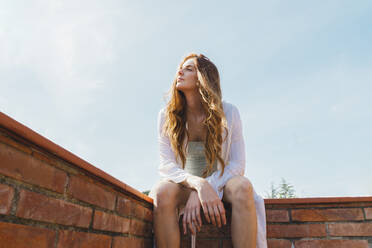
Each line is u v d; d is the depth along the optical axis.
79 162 0.91
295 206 1.74
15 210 0.68
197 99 1.87
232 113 1.80
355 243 1.66
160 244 1.38
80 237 0.92
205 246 1.66
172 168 1.62
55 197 0.82
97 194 1.03
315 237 1.69
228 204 1.61
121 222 1.20
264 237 1.49
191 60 1.85
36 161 0.75
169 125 1.80
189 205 1.44
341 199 1.72
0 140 0.65
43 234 0.76
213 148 1.72
